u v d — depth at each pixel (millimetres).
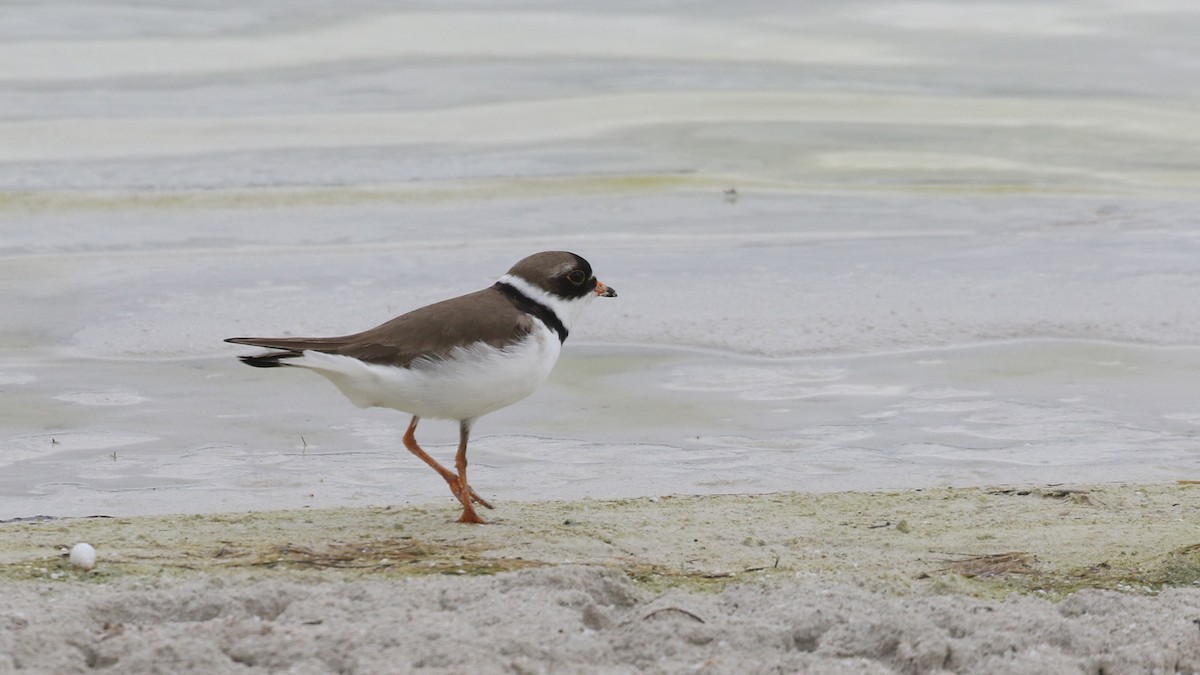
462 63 32750
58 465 11242
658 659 6543
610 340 15133
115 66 31047
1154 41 36188
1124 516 9430
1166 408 13000
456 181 23297
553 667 6277
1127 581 7844
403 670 6086
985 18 39281
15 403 12828
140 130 26047
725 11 40031
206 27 35500
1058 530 9039
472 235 20125
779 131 27484
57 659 6172
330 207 21594
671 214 21516
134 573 7703
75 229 19938
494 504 9969
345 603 6934
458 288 17266
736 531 9086
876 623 6758
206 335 15133
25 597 7051
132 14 36375
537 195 22594
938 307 16344
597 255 18938
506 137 26484
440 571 7902
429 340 8750
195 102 28344
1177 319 15852
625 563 8172
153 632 6457
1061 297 16734
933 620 6977
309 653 6277
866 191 23125
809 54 34844
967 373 14133
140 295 16578
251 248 19188
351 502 10359
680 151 25750
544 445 11953
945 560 8352
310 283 17328
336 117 27562
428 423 12570
